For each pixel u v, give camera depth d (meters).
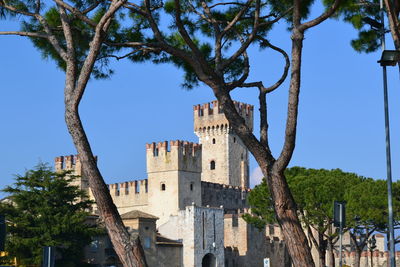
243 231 134.00
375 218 80.88
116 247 26.16
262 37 34.66
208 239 120.12
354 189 83.62
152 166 140.75
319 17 26.05
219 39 30.89
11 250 85.56
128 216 107.50
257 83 30.88
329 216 83.56
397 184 81.44
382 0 32.97
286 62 31.83
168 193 138.00
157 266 109.25
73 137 26.34
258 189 93.50
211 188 150.00
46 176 92.81
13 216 89.81
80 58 33.84
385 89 31.34
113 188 148.75
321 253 84.94
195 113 177.38
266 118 30.31
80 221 89.38
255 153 28.05
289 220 27.28
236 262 133.12
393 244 30.75
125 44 30.81
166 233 120.44
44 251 30.33
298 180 88.25
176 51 29.52
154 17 34.84
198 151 142.62
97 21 33.00
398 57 31.03
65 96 26.69
